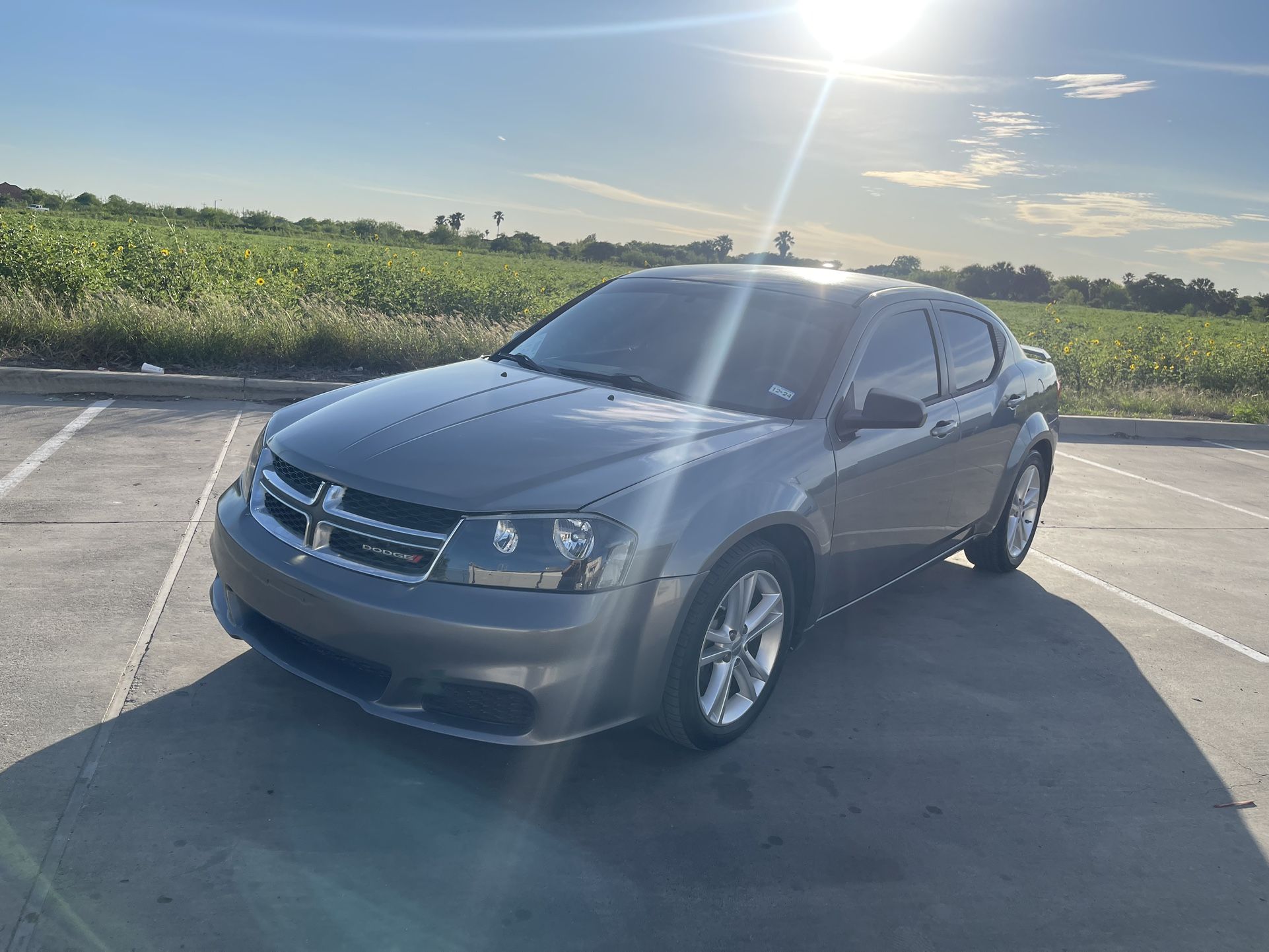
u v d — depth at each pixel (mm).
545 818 2787
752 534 3137
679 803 2930
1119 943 2504
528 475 2791
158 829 2551
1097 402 12281
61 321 8641
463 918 2344
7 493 5188
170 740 2963
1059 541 6250
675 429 3213
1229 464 9633
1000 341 5023
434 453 2914
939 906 2580
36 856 2396
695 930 2393
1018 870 2771
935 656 4234
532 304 14344
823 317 3887
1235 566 6066
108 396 7742
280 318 9656
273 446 3178
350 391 3689
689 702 2996
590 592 2664
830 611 3750
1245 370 15930
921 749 3408
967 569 5547
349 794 2799
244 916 2271
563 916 2389
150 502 5211
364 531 2754
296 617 2811
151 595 4004
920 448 3996
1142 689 4094
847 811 2979
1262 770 3492
